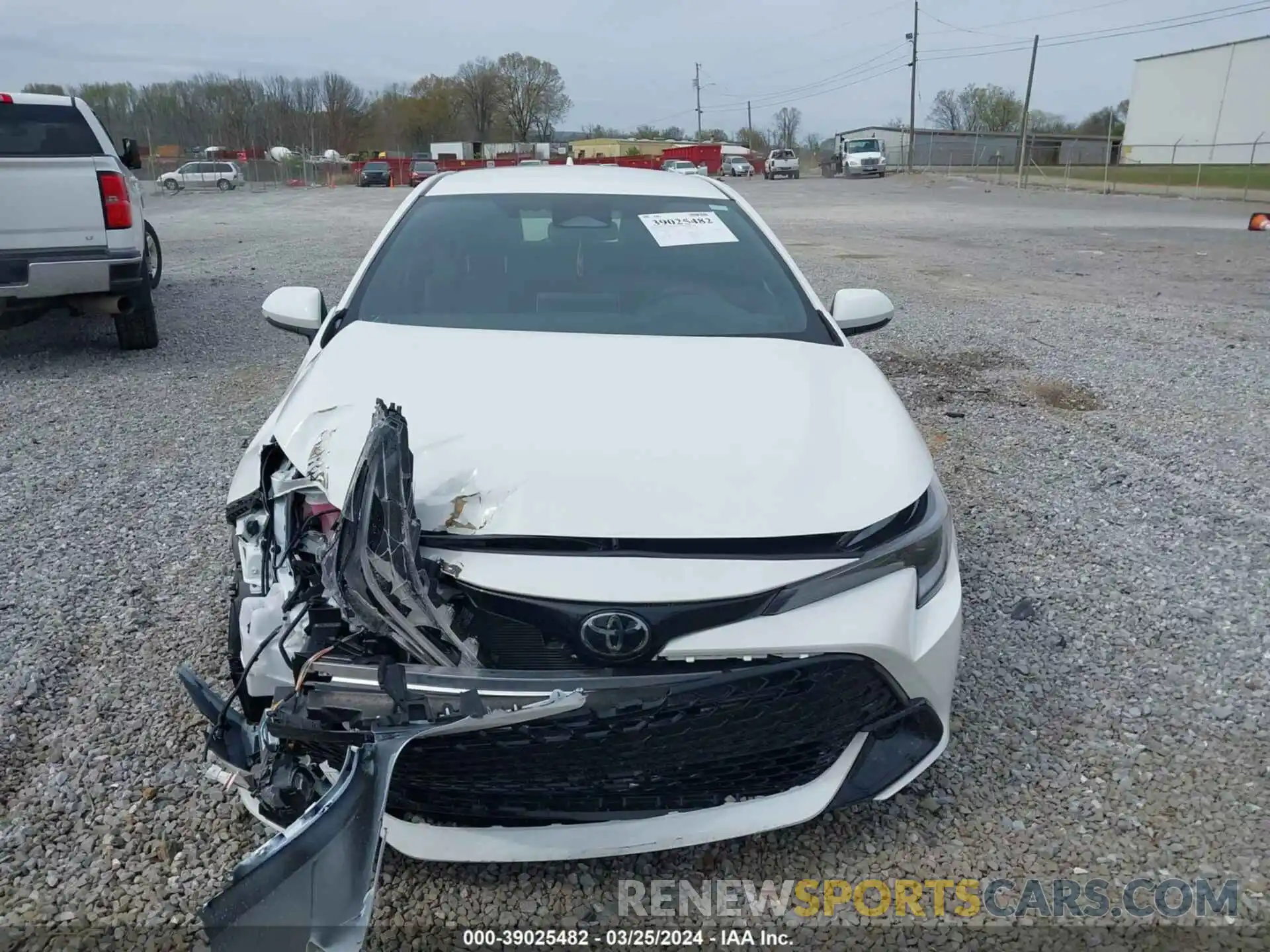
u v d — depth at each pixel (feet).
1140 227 70.95
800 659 7.31
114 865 7.95
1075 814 8.92
